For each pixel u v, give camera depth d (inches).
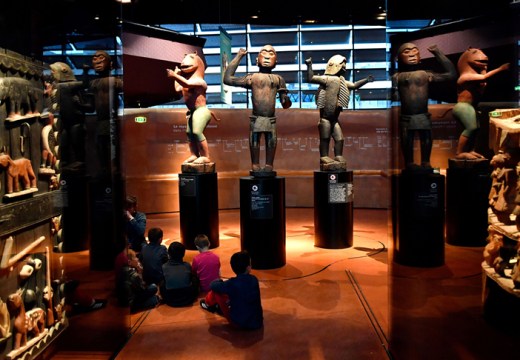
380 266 222.5
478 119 92.9
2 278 101.4
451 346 95.8
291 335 146.7
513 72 85.1
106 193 134.3
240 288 152.7
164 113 370.3
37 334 112.1
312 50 429.4
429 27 99.8
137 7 309.4
